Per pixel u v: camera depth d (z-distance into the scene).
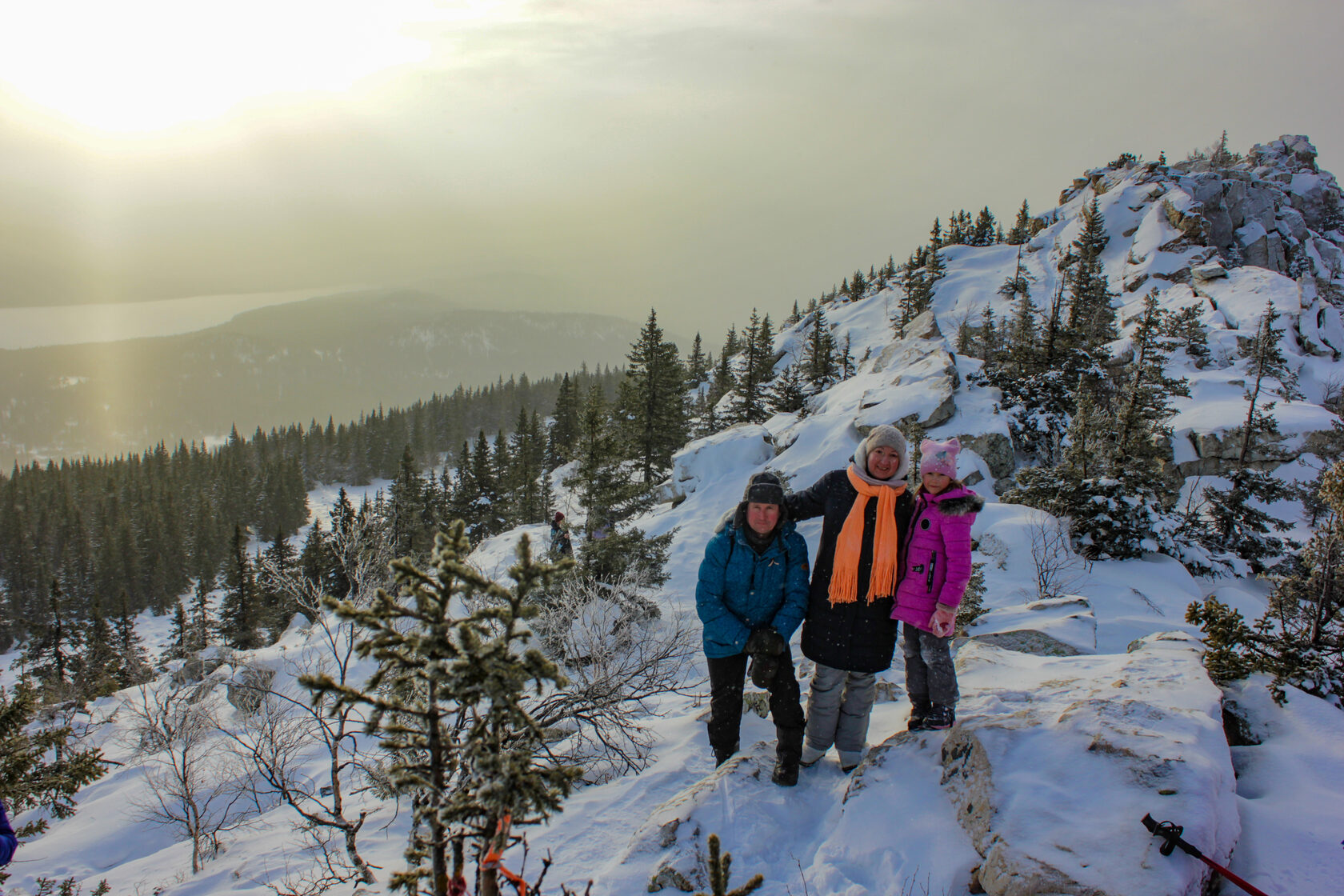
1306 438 26.72
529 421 75.12
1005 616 7.44
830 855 2.83
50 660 38.62
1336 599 4.64
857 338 83.81
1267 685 3.89
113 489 103.81
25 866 6.81
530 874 3.03
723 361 76.81
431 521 49.19
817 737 3.62
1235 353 44.97
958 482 3.41
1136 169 99.50
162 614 71.62
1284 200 96.00
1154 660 3.97
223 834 6.28
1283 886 2.34
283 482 95.00
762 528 3.46
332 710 1.99
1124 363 33.75
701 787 3.36
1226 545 21.28
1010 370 29.09
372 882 3.58
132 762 8.93
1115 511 14.01
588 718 4.85
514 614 1.91
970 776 2.88
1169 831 2.27
